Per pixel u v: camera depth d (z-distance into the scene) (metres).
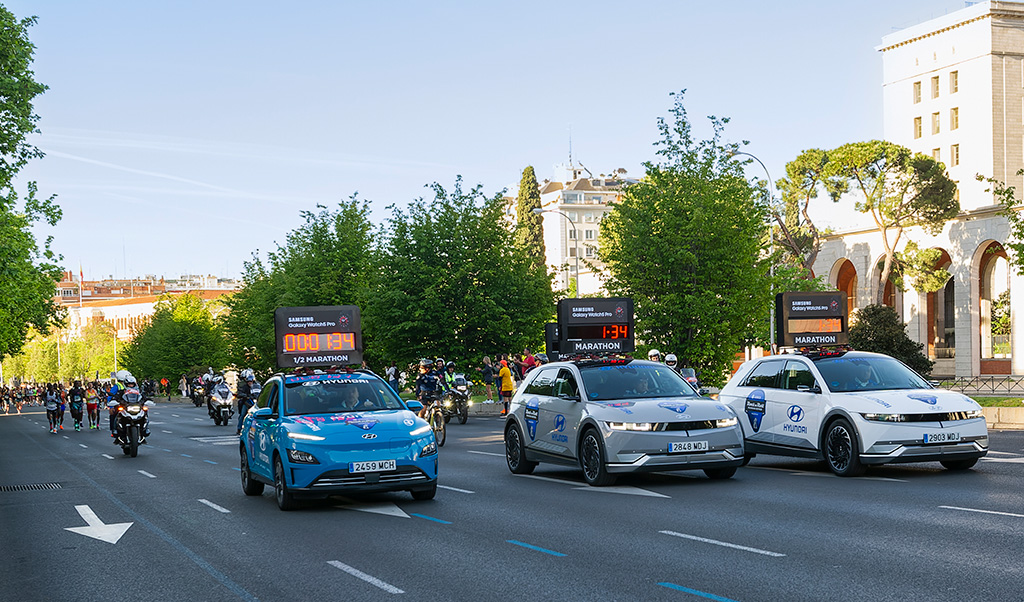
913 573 7.70
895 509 10.95
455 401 31.55
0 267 31.25
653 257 32.78
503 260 45.66
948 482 13.09
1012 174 83.62
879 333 39.94
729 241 32.66
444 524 11.27
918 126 90.06
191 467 20.58
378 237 46.44
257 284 65.12
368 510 12.62
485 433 27.08
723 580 7.76
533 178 105.81
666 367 15.73
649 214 32.97
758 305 33.47
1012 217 29.55
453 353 44.62
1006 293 64.44
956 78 86.50
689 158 33.41
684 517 11.07
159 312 111.06
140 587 8.52
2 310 34.00
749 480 14.33
